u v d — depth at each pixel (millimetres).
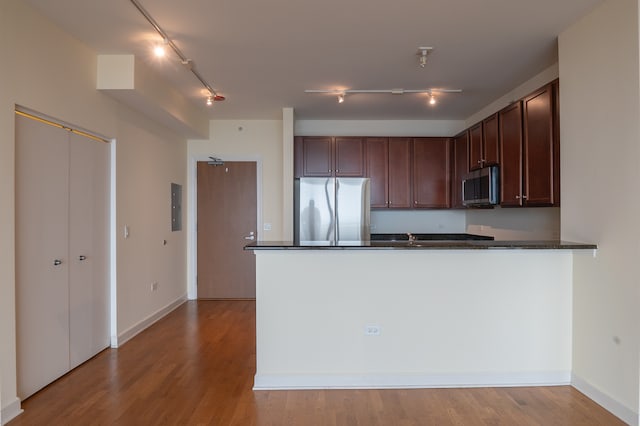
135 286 3967
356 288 2760
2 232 2252
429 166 5254
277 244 2830
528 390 2699
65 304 2926
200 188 5562
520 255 2775
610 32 2365
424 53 3107
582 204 2621
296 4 2451
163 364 3158
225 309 4988
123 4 2457
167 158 4805
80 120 3025
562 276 2779
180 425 2258
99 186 3389
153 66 3508
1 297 2246
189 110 4641
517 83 3934
